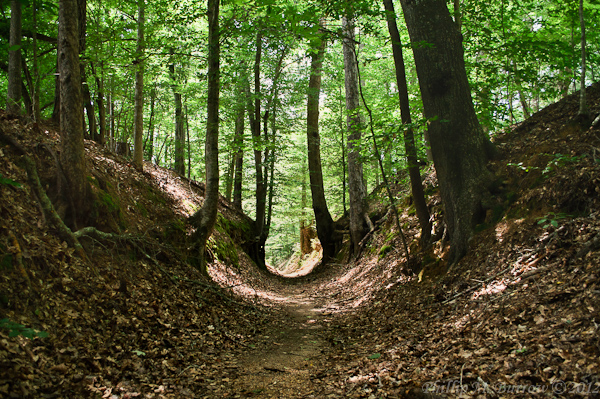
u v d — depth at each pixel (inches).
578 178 252.4
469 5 419.5
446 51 324.8
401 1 347.3
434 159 342.6
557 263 202.8
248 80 666.8
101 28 410.6
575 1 361.4
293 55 737.0
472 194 317.4
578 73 436.5
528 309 173.9
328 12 359.3
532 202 278.4
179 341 219.0
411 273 368.5
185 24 413.4
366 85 893.8
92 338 176.9
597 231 203.6
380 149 431.8
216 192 424.2
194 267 385.7
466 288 260.5
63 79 248.7
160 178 544.7
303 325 330.6
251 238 786.8
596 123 301.9
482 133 338.0
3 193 207.2
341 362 207.5
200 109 760.3
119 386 150.0
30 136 283.4
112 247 270.8
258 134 719.7
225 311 318.7
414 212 553.6
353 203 732.7
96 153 395.9
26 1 219.9
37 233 209.8
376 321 295.4
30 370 130.8
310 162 860.0
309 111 823.7
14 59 302.5
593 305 146.6
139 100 468.4
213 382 176.9
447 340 188.2
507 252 258.1
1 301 150.9
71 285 197.9
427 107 339.0
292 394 164.1
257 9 358.0
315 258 1168.2
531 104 780.0
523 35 400.5
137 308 228.1
